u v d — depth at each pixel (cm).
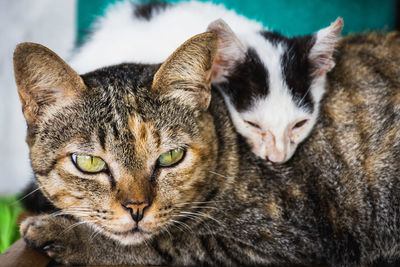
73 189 41
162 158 41
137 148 41
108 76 43
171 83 42
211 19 54
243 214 45
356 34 54
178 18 54
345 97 49
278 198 46
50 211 45
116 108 41
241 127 49
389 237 48
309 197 46
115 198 40
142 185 40
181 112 42
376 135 48
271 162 47
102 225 41
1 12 76
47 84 41
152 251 44
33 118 42
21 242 44
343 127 48
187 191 42
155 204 41
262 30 55
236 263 45
